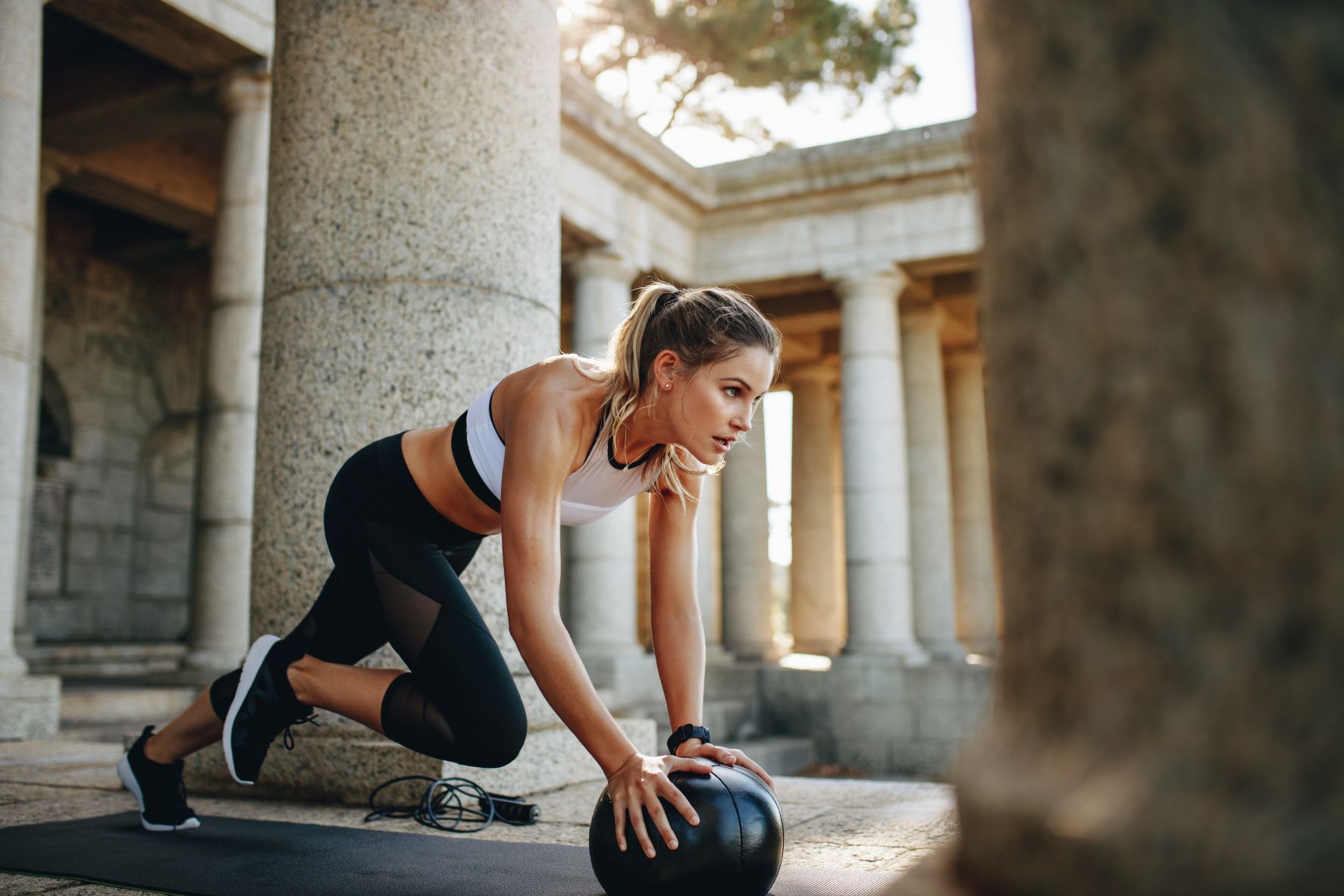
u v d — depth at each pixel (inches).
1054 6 34.1
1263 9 29.3
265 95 364.2
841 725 469.7
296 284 144.2
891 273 482.6
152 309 610.5
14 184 267.9
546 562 77.9
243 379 353.7
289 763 135.9
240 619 349.7
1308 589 27.5
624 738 76.0
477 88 147.3
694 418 80.8
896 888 38.6
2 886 84.1
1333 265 27.7
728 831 72.3
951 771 39.2
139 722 328.2
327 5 147.8
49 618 543.5
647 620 618.2
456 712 87.7
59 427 564.1
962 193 474.0
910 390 545.3
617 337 84.5
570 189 438.6
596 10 714.8
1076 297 32.8
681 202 499.2
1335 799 26.6
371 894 80.6
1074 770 31.6
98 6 325.4
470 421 89.1
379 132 143.6
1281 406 28.0
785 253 500.4
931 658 517.3
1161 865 28.3
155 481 607.5
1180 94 30.2
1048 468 33.8
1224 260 29.2
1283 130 28.5
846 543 481.4
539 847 101.9
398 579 89.8
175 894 81.1
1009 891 32.6
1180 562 29.7
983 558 606.2
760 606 598.2
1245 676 28.2
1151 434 30.5
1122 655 31.0
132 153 480.7
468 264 143.1
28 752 207.5
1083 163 32.7
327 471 138.4
